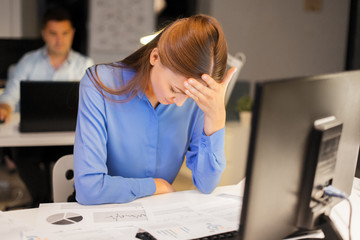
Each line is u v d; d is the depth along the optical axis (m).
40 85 2.29
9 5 4.64
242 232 0.80
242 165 2.24
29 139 2.20
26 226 1.04
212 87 1.13
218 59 1.11
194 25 1.09
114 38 4.98
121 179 1.24
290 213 0.89
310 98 0.84
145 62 1.24
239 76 5.15
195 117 1.42
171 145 1.39
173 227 1.05
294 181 0.87
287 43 5.22
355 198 1.29
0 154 3.65
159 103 1.34
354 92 0.97
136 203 1.21
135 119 1.31
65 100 2.34
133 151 1.35
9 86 3.42
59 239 0.96
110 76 1.29
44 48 3.54
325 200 0.98
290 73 5.30
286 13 5.15
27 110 2.30
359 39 5.21
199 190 1.35
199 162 1.31
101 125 1.26
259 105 0.73
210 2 4.95
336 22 5.30
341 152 0.99
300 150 0.85
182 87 1.12
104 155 1.26
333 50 5.36
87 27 4.90
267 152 0.77
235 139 2.28
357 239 1.03
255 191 0.78
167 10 5.09
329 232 0.98
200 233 1.02
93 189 1.19
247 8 5.03
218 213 1.15
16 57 4.11
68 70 3.54
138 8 4.98
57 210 1.14
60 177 1.44
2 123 2.56
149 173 1.40
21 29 4.73
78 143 1.25
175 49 1.09
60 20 3.39
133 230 1.03
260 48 5.15
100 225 1.05
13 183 3.63
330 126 0.89
